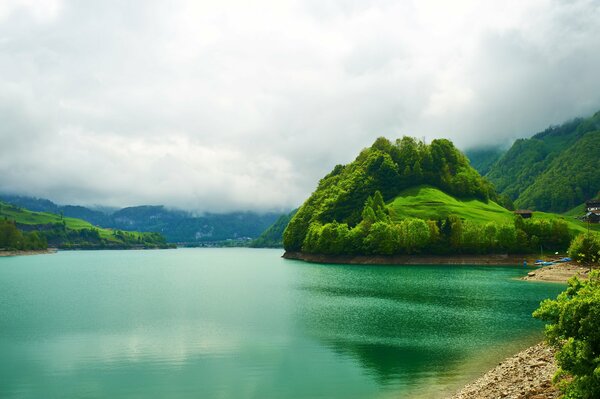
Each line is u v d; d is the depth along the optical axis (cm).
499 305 8369
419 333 6050
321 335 6031
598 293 2239
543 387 3030
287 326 6644
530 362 3953
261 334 6141
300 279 14500
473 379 4006
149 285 13438
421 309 8012
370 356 4959
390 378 4181
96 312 8156
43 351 5359
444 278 13788
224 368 4634
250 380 4241
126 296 10625
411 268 18312
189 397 3831
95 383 4219
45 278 16038
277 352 5206
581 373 2181
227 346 5512
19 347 5556
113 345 5634
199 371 4547
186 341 5791
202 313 7931
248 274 17512
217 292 11362
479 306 8275
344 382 4112
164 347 5494
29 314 7950
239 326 6700
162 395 3894
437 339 5697
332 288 11569
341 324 6750
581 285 2609
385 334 6031
